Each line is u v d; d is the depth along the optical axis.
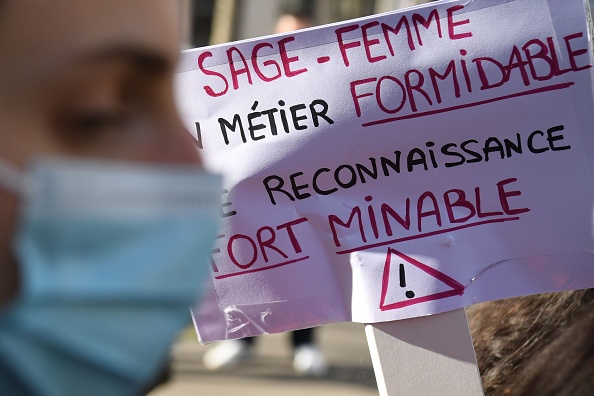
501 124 2.61
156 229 1.80
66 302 1.74
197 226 1.85
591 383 2.68
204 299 2.68
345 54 2.64
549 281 2.60
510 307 2.79
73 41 1.67
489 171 2.61
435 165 2.62
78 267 1.74
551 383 2.71
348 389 8.10
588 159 2.59
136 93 1.76
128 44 1.71
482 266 2.61
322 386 8.18
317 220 2.64
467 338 2.60
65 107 1.69
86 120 1.71
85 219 1.72
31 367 1.74
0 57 1.65
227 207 2.66
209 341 2.68
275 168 2.65
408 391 2.60
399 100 2.62
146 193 1.78
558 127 2.60
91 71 1.69
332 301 2.65
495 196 2.61
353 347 10.12
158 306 1.84
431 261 2.61
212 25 15.92
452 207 2.62
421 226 2.62
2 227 1.67
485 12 2.62
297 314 2.66
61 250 1.72
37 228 1.68
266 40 2.66
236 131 2.66
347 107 2.63
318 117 2.64
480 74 2.61
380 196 2.62
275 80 2.66
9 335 1.72
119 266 1.78
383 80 2.63
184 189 1.83
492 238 2.61
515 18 2.62
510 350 2.76
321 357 8.72
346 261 2.63
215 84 2.67
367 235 2.63
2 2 1.64
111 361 1.81
